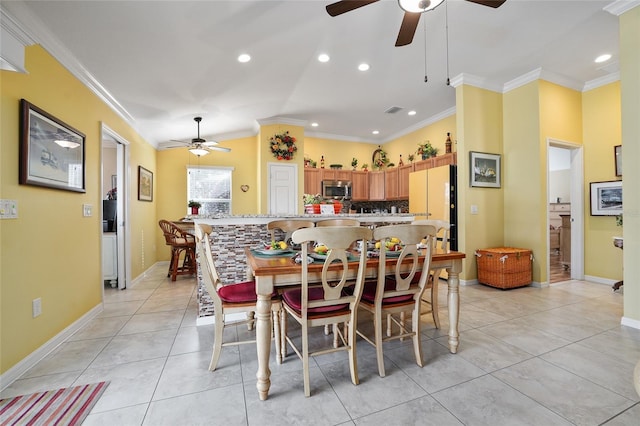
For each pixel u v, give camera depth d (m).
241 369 2.04
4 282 1.88
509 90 4.38
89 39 2.49
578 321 2.84
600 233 4.24
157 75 3.28
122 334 2.62
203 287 2.87
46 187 2.31
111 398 1.72
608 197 4.13
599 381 1.86
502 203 4.49
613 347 2.30
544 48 3.38
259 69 3.47
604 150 4.18
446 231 2.73
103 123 3.45
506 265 3.90
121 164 4.23
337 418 1.56
